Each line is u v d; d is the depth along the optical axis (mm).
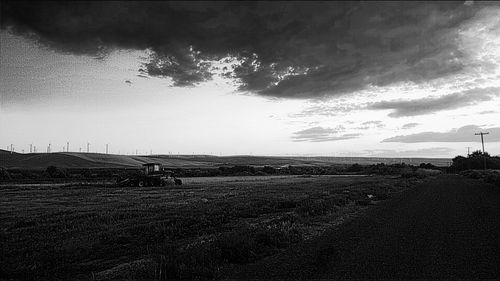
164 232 12609
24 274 8086
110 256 9750
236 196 27328
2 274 8031
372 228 12812
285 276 7344
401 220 14656
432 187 38750
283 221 14680
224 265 8422
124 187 39781
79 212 18406
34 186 41250
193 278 7371
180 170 89688
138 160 148500
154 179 41125
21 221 15305
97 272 8281
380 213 17141
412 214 16516
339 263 8172
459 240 10508
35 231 13125
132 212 18031
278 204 21375
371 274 7332
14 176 62344
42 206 21672
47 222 15273
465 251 9172
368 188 34438
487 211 17359
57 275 8086
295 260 8570
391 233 11734
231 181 54438
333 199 22188
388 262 8188
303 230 12914
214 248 9156
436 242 10258
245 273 7672
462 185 42344
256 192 31406
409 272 7449
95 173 71875
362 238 10992
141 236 12172
